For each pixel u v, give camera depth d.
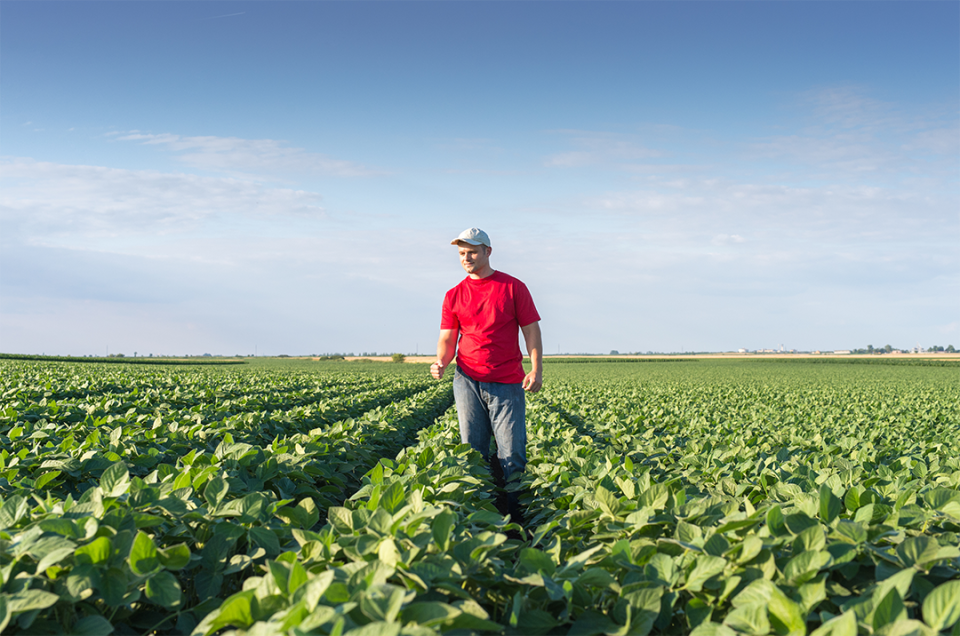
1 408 8.00
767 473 4.67
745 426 10.12
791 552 2.80
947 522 3.35
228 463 4.38
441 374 6.21
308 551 2.79
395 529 2.80
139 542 2.44
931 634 1.84
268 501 3.75
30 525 2.71
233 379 20.22
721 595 2.40
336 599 2.10
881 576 2.46
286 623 1.79
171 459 5.98
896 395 20.84
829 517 3.13
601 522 3.55
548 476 5.13
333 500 5.16
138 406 9.59
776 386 27.20
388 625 1.59
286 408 13.27
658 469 6.12
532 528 5.27
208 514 3.17
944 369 63.72
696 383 30.06
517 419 5.91
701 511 3.32
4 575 2.23
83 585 2.25
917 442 8.48
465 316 5.95
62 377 17.89
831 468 5.23
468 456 5.67
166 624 2.52
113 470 3.39
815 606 2.38
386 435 8.30
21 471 4.44
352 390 18.36
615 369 63.34
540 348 6.03
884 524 3.00
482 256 5.80
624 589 2.37
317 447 5.36
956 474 4.57
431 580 2.31
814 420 11.63
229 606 2.02
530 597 2.47
